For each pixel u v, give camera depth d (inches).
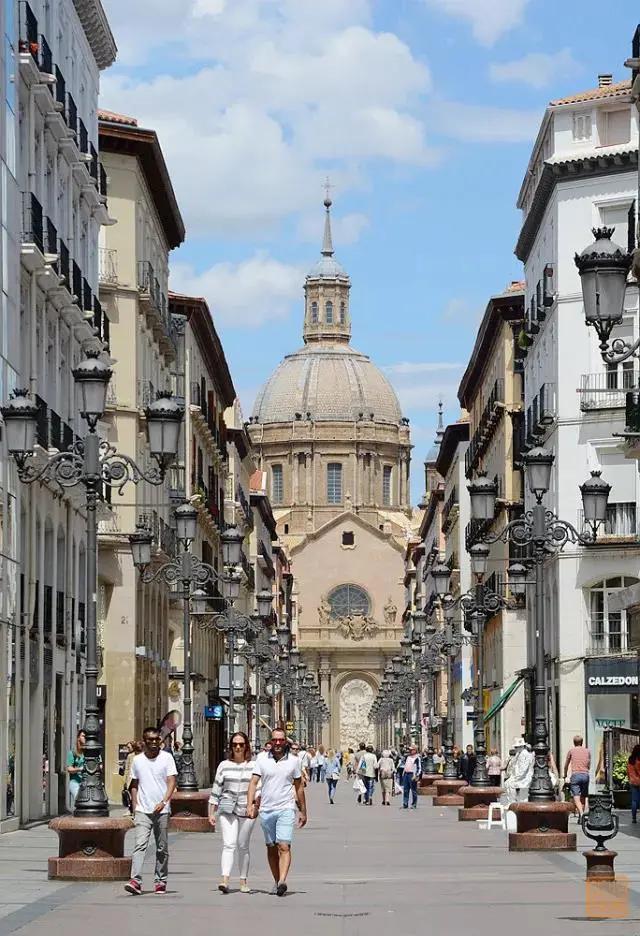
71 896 1512.1
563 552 4163.4
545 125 4320.9
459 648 6555.1
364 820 3346.5
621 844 2244.1
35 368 2795.3
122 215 4003.4
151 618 4224.9
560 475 4192.9
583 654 4133.9
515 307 5339.6
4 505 2534.5
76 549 3265.3
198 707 5324.8
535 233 4660.4
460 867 1902.1
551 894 1524.4
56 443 2888.8
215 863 2005.4
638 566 4099.4
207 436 5629.9
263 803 1558.8
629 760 2797.7
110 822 1658.5
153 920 1322.6
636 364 4126.5
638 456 2893.7
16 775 2645.2
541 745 2122.3
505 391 5359.3
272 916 1354.6
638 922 1289.4
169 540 4404.5
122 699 3853.3
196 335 5339.6
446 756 4633.4
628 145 4153.5
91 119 3499.0
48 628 2957.7
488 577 5733.3
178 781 2819.9
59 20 3065.9
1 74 2503.7
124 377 3991.1
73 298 3024.1
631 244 3107.8
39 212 2778.1
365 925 1279.5
